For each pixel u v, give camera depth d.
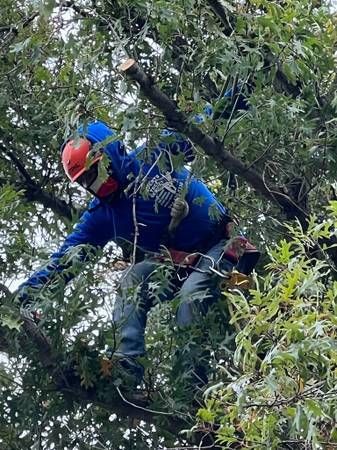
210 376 5.63
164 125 5.41
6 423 5.94
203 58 5.44
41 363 5.83
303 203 5.87
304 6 5.71
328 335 4.38
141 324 5.78
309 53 5.53
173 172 5.75
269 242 6.03
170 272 5.74
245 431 4.41
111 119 5.56
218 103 5.41
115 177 5.74
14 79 6.35
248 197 6.04
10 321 5.53
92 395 5.79
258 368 4.52
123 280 5.61
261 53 5.42
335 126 5.78
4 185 6.24
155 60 5.57
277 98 5.46
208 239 5.89
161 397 5.67
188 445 5.65
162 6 5.36
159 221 5.83
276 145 5.63
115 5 5.50
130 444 5.95
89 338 5.74
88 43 5.47
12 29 5.82
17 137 6.61
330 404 4.25
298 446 4.64
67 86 5.54
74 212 6.33
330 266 5.16
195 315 5.64
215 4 5.62
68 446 5.95
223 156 5.56
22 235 6.06
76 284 5.61
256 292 4.50
